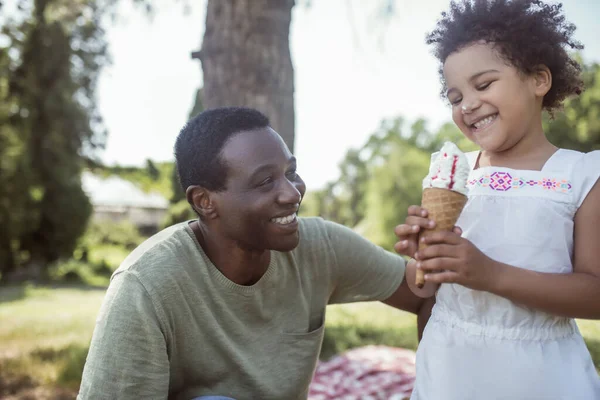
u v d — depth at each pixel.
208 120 2.02
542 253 1.79
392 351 5.04
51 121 16.69
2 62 14.45
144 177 35.78
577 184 1.79
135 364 1.91
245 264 2.07
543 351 1.82
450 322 1.95
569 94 2.06
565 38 1.98
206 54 4.36
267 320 2.17
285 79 4.34
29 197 18.03
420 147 24.45
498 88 1.81
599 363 4.10
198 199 2.02
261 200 1.93
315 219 2.40
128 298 1.95
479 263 1.66
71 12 6.99
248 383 2.12
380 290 2.44
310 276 2.29
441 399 1.90
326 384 4.29
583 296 1.68
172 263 2.02
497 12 1.83
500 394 1.82
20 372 5.19
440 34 2.03
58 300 12.95
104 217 32.41
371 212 19.41
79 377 5.02
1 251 18.20
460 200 1.71
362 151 26.97
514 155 1.92
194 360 2.08
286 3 4.37
